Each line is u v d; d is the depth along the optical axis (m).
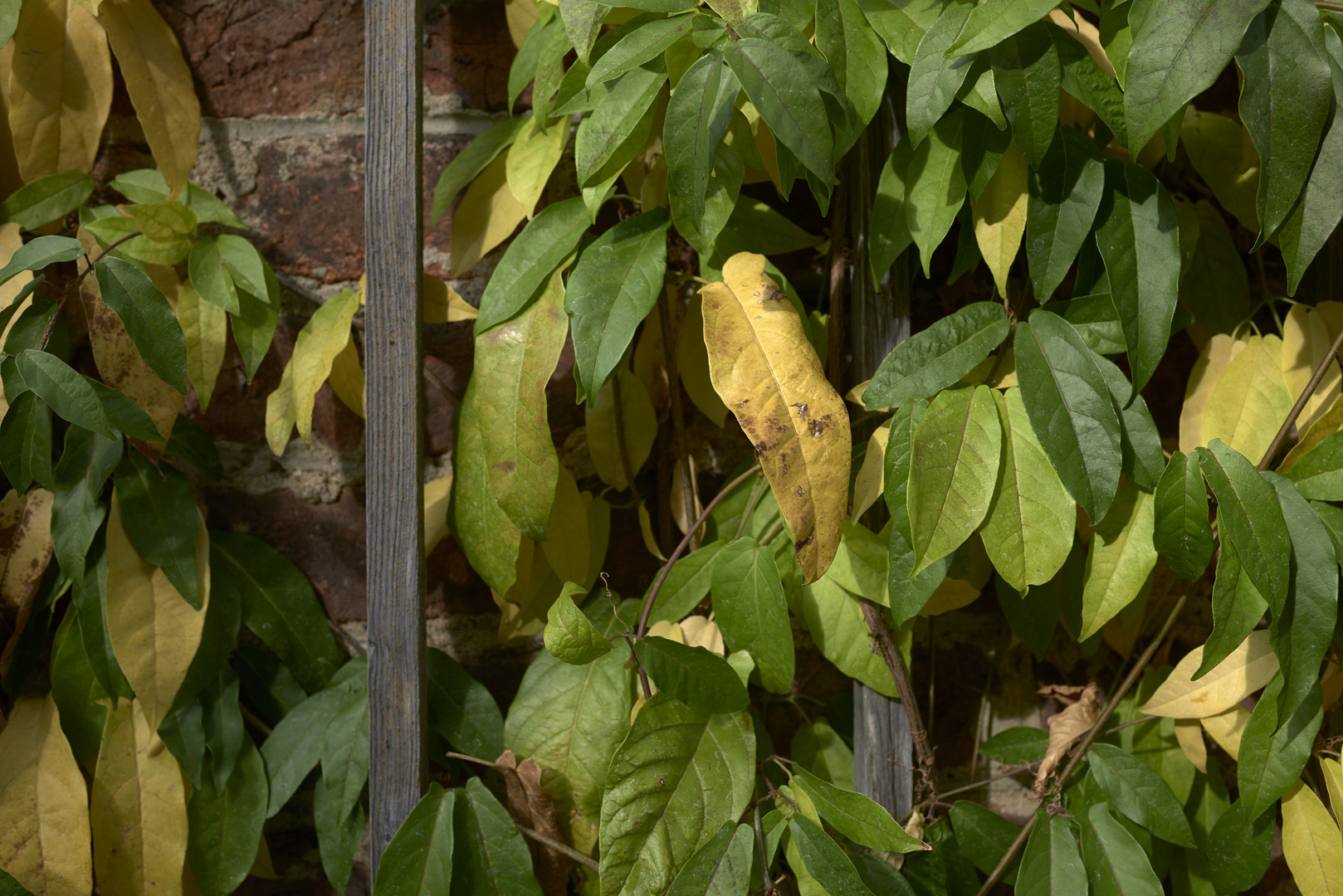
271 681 0.66
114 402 0.52
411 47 0.54
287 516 0.68
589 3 0.47
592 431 0.64
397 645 0.55
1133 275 0.49
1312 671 0.48
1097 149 0.50
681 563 0.58
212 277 0.60
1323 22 0.44
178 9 0.64
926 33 0.46
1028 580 0.49
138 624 0.58
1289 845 0.55
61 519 0.57
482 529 0.57
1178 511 0.49
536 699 0.59
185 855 0.60
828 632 0.58
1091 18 0.59
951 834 0.60
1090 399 0.48
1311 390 0.52
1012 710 0.69
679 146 0.45
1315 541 0.48
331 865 0.60
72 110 0.60
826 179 0.43
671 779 0.50
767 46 0.43
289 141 0.66
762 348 0.47
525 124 0.60
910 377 0.50
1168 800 0.56
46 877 0.58
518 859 0.55
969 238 0.55
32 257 0.51
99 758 0.60
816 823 0.51
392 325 0.54
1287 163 0.43
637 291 0.52
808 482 0.46
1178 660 0.67
